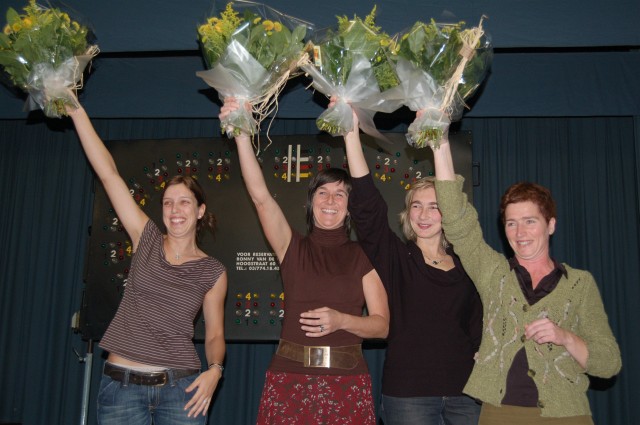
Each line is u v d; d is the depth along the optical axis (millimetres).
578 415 1794
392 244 2240
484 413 1883
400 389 2090
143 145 3582
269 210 2197
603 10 2389
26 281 4145
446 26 2080
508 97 3117
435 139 1938
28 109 2242
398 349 2141
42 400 3984
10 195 4273
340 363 2061
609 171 3803
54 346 4035
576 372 1840
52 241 4180
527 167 3873
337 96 2043
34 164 4293
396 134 3414
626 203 3750
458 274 2193
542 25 2398
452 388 2078
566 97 3084
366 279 2207
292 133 4043
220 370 2281
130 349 2139
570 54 3119
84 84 3412
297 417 2012
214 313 2365
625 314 3625
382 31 2416
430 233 2246
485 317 1964
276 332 3379
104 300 3480
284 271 2213
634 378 3541
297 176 3447
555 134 3891
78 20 2314
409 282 2186
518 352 1854
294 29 2113
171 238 2404
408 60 1939
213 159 3535
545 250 1969
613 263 3695
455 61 1945
